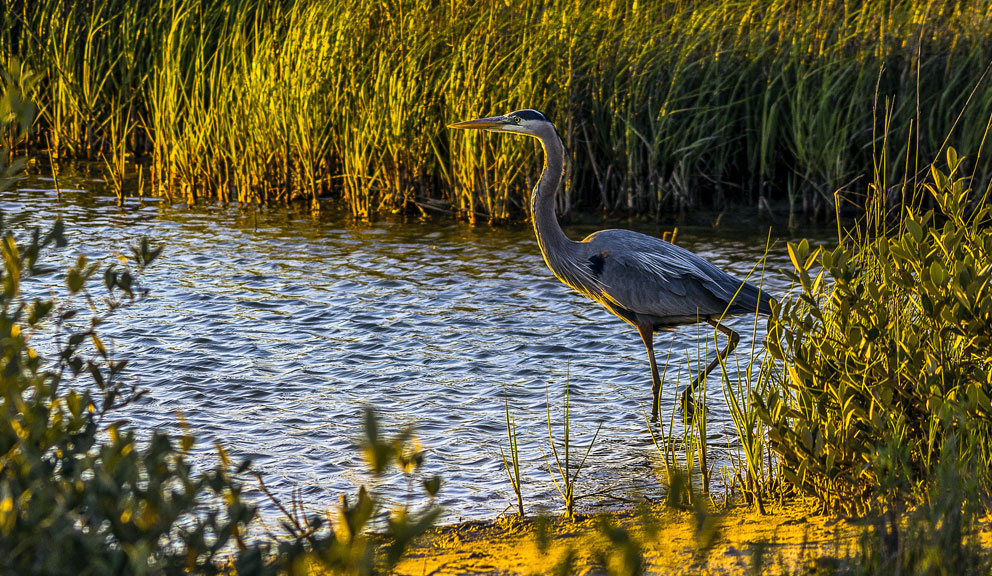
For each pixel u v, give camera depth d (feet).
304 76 70.79
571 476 30.19
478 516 27.17
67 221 63.52
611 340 44.24
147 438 31.83
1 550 14.35
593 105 71.00
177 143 73.36
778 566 19.95
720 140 71.10
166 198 72.18
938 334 24.98
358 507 13.42
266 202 72.43
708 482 29.37
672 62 70.13
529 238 63.93
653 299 38.70
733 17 71.36
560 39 68.18
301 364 40.14
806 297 25.89
